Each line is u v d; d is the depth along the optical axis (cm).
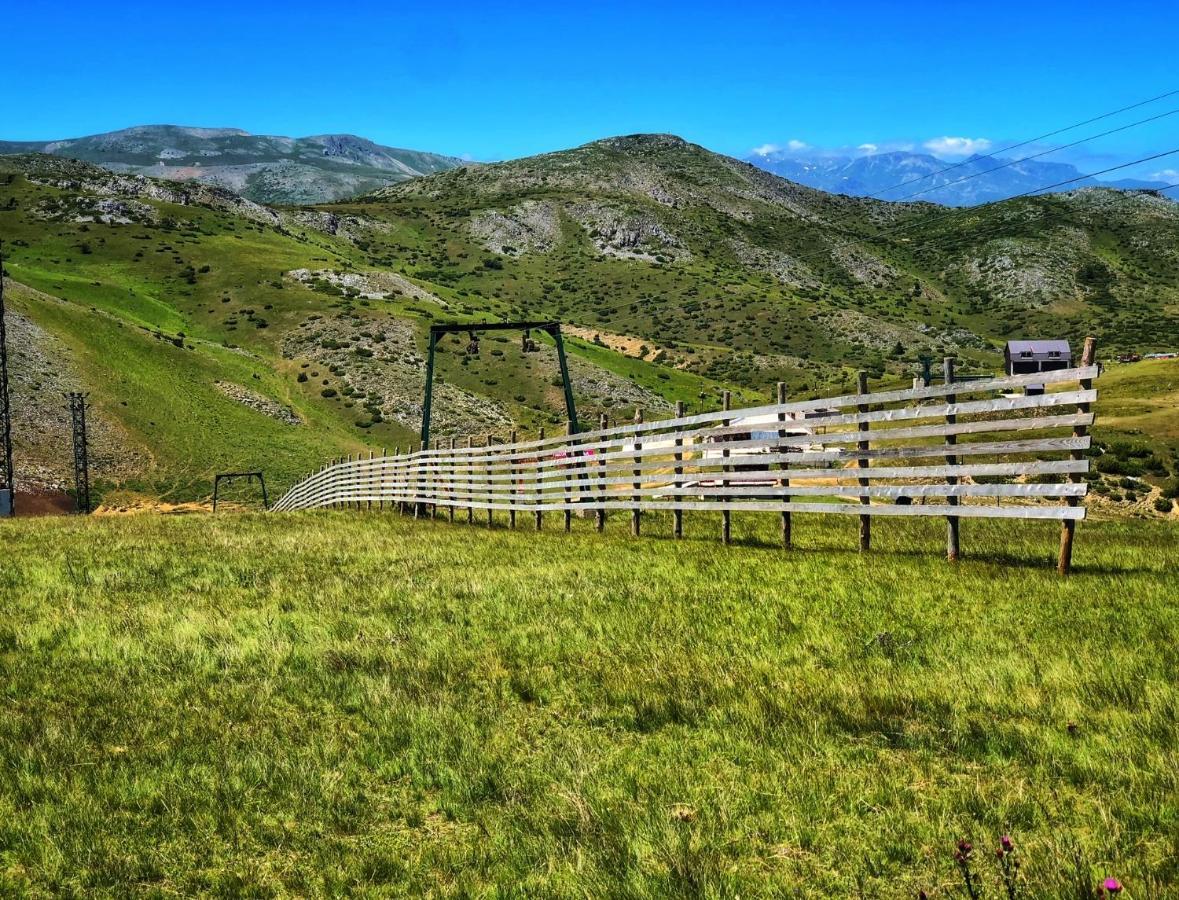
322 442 11550
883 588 939
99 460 9619
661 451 1564
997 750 521
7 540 1944
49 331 11862
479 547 1555
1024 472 1005
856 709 591
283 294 18025
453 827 482
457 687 704
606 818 468
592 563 1254
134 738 618
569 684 699
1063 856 393
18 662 816
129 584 1233
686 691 653
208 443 10688
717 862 416
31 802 520
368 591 1129
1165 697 566
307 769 552
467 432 12531
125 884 435
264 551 1602
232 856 462
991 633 746
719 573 1096
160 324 15862
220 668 794
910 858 413
